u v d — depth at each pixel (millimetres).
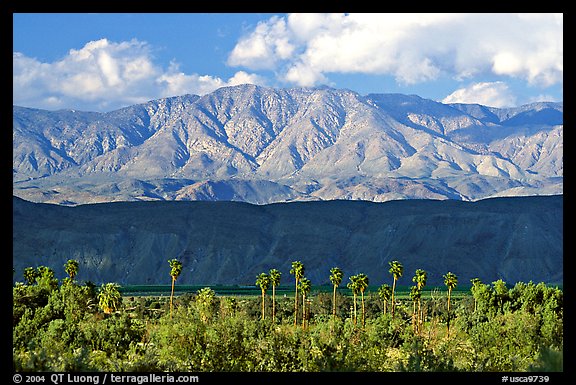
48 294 76875
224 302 69438
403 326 65625
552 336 52531
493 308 74625
